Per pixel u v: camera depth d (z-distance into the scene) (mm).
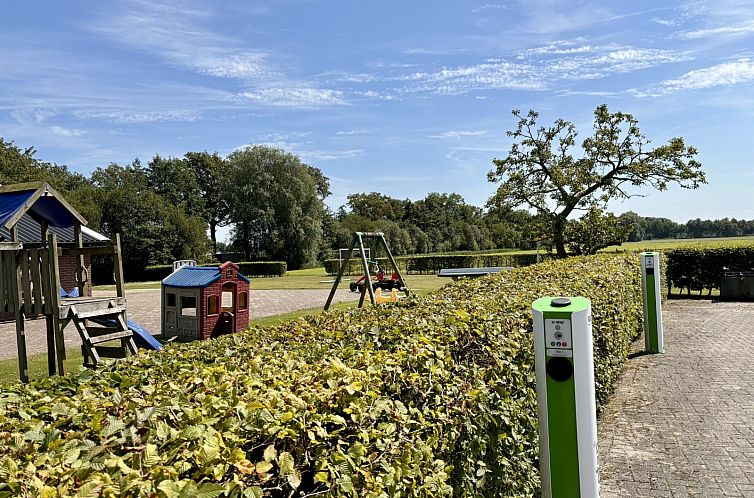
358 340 3580
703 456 4750
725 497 4012
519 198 23625
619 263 10117
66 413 2172
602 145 21891
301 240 54719
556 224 23000
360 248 13477
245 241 57625
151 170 66938
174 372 3199
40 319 16906
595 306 5543
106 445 1684
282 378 2521
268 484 1818
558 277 7414
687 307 15641
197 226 54281
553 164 23031
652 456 4797
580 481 2664
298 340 3979
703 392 6684
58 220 9156
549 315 2701
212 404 2027
